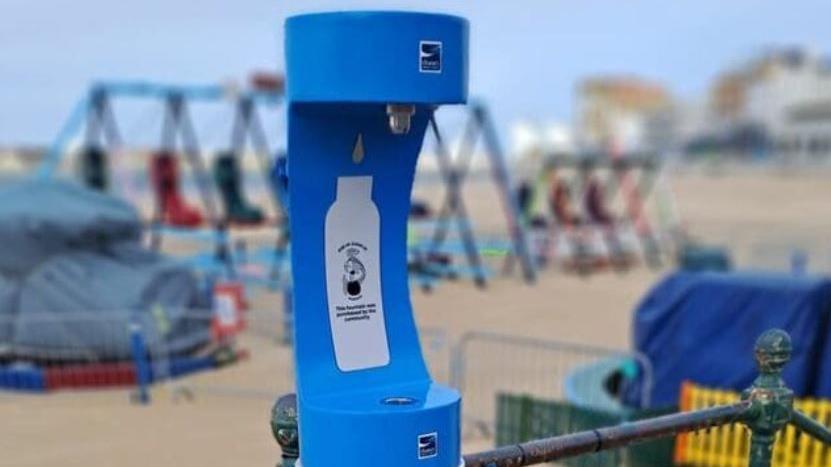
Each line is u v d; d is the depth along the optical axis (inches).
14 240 414.6
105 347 390.3
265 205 1136.2
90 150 780.6
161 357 394.3
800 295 302.7
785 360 109.3
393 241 99.2
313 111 89.4
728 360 315.3
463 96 88.6
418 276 657.0
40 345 393.4
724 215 1653.5
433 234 799.1
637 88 6348.4
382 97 83.2
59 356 391.2
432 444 88.6
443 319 560.7
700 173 3821.4
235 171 841.5
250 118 854.5
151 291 420.5
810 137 4603.8
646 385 328.5
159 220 739.4
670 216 1405.0
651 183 1422.2
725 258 611.2
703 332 324.2
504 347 467.8
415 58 83.7
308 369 92.0
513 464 98.4
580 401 329.4
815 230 1306.6
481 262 795.4
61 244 424.8
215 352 423.5
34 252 417.4
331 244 94.2
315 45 83.7
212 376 391.5
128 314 396.5
